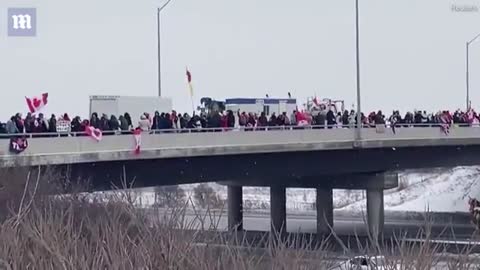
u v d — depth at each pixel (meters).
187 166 61.88
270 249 12.38
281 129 67.75
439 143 78.94
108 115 78.19
